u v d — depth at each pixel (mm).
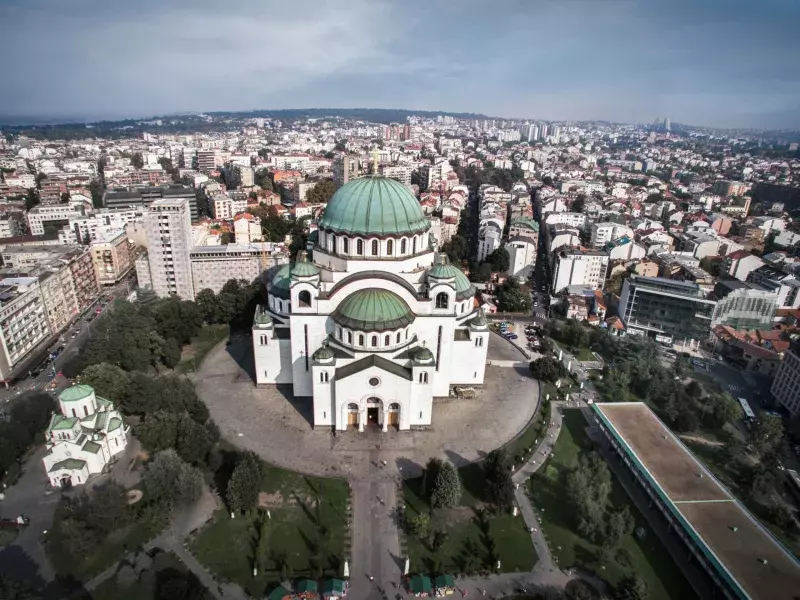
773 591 68562
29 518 81750
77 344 144125
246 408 112438
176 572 73000
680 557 79875
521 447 103812
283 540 79125
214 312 149750
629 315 162750
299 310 107938
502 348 147000
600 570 76750
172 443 92062
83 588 70312
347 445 101500
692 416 112500
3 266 176250
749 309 167000
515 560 77688
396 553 77875
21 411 96938
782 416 121188
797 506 93938
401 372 102438
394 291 107688
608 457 102438
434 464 90312
